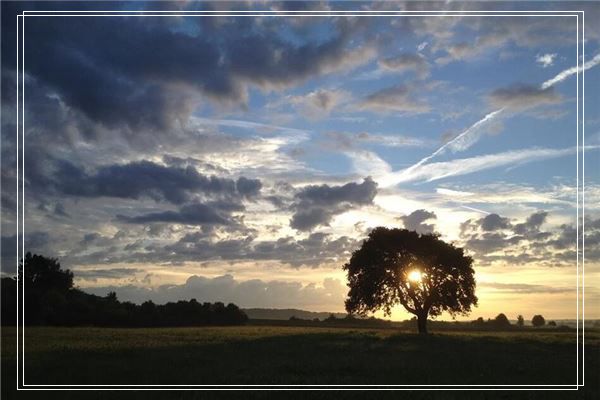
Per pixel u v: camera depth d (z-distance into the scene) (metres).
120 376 24.17
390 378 24.73
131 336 49.31
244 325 107.06
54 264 91.38
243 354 33.69
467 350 38.50
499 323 141.38
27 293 82.00
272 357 32.25
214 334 54.75
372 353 35.62
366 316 74.62
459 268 70.50
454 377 25.27
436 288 70.88
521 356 34.88
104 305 90.38
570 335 61.22
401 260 71.12
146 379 23.48
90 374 24.53
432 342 45.72
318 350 37.06
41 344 38.44
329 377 24.66
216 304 107.12
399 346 40.91
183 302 103.69
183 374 24.88
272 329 74.88
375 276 71.19
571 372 27.66
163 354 32.66
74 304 85.50
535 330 100.31
